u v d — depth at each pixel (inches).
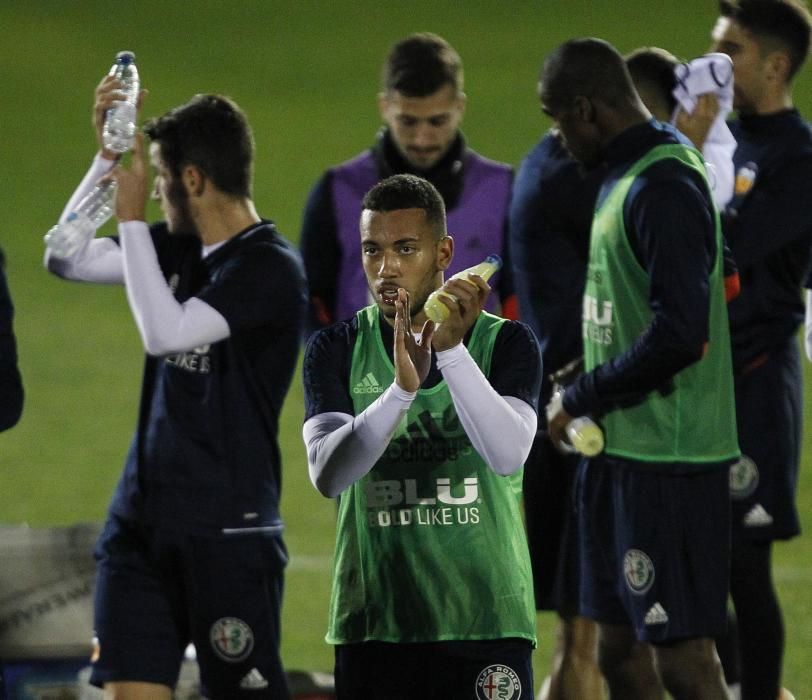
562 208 826.2
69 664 826.2
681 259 697.0
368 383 619.2
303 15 3373.5
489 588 612.4
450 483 613.9
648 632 727.1
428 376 615.5
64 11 3339.1
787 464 834.2
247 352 734.5
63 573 846.5
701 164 727.7
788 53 845.8
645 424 725.3
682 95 807.7
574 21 3257.9
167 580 730.2
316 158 2564.0
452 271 901.8
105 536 740.0
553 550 842.2
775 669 836.6
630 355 709.9
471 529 613.0
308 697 833.5
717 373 732.7
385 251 595.8
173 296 728.3
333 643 629.3
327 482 593.3
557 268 834.8
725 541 733.9
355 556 622.8
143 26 3272.6
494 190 906.1
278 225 2219.5
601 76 730.2
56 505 1310.3
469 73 2987.2
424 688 619.5
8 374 697.6
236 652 726.5
